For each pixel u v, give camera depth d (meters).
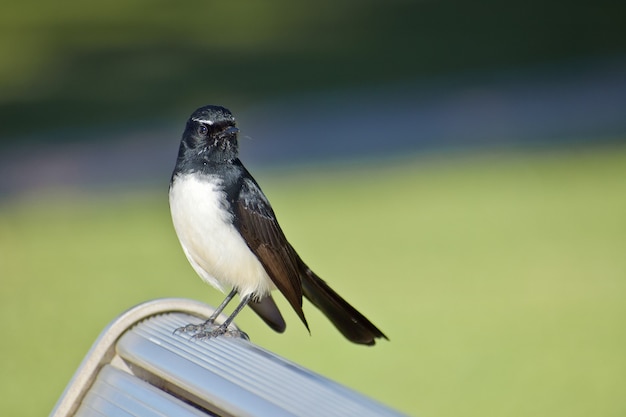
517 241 15.31
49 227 17.05
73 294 13.64
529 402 10.01
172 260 15.05
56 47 34.38
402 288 13.45
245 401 3.76
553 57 29.45
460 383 10.60
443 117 23.45
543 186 18.11
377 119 23.66
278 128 23.30
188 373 4.14
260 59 31.95
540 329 12.02
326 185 18.73
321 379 3.96
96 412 4.49
